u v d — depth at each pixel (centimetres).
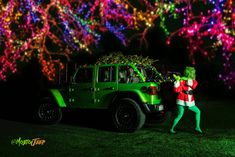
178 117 838
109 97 916
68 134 857
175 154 633
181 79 834
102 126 994
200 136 809
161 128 944
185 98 830
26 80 1633
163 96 877
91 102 949
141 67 949
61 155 638
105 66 941
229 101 1895
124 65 915
